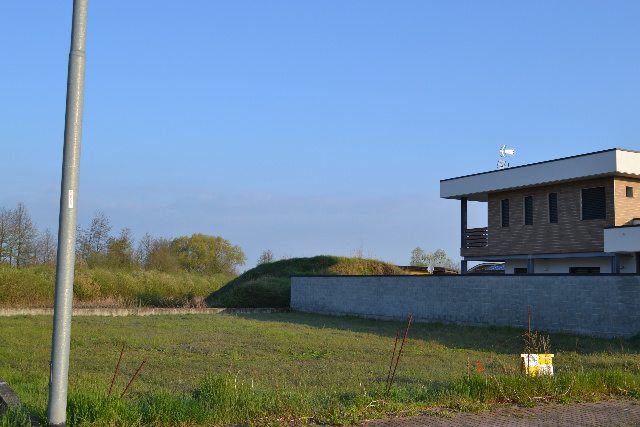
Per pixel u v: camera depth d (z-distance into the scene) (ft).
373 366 43.75
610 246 71.92
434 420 23.99
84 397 23.03
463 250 93.30
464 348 56.70
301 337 64.54
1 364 42.68
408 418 24.21
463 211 93.71
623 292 60.49
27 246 126.72
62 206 20.88
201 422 22.86
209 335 64.90
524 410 26.23
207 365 43.68
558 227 80.59
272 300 112.16
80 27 21.36
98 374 38.42
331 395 29.58
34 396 29.37
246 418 23.58
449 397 27.84
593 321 63.00
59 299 20.81
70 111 21.07
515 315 71.15
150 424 22.40
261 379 36.88
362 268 135.44
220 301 113.50
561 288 66.33
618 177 75.10
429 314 82.33
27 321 74.38
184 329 71.15
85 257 148.25
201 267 220.84
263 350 53.67
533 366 31.99
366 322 85.56
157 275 124.06
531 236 83.97
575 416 25.34
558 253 80.28
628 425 23.95
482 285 75.31
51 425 20.44
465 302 77.41
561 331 65.87
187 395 28.32
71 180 20.97
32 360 44.96
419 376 38.45
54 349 20.72
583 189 78.38
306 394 28.63
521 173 82.58
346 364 45.03
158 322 79.15
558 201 80.94
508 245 87.04
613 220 74.43
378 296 91.09
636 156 72.84
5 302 90.84
